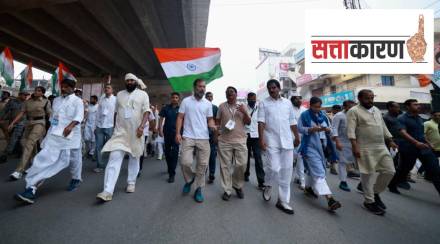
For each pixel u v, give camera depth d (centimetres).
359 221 282
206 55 570
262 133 335
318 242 227
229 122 354
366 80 1744
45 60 1772
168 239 224
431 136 493
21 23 1256
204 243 219
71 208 294
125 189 388
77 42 1521
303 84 2380
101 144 529
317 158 335
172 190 391
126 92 374
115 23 1255
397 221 285
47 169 325
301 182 440
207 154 356
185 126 362
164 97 2672
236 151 361
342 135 459
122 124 357
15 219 257
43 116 456
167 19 1474
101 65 1948
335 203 300
